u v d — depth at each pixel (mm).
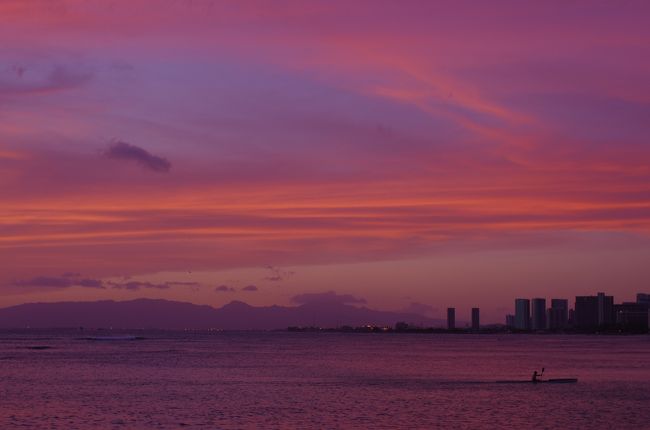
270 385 97188
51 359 160375
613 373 122062
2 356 173625
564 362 155250
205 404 76625
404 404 77000
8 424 64062
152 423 64625
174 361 153125
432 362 155125
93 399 81000
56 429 61625
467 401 79562
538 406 75562
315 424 64312
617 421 66250
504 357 180500
